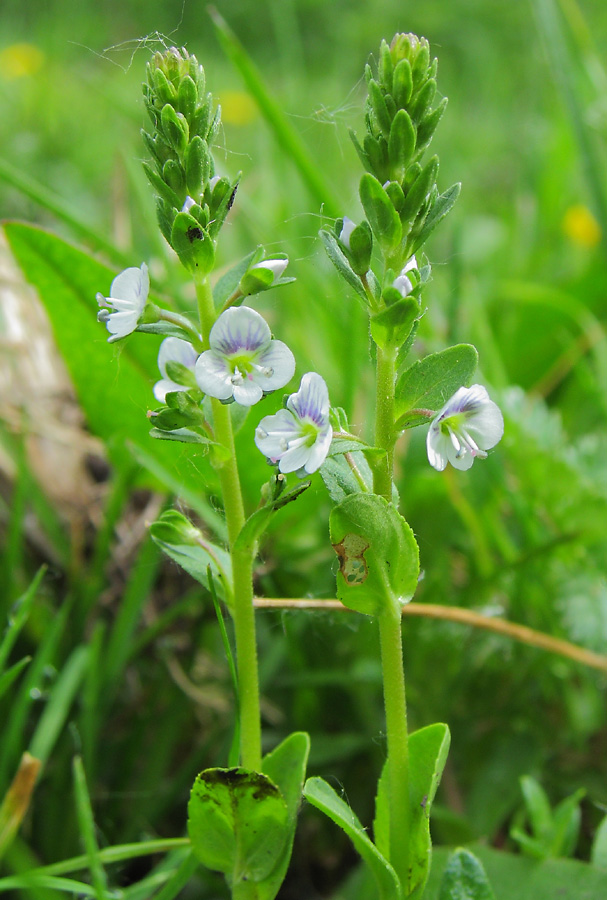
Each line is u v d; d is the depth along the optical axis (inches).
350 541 5.4
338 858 6.9
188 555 5.7
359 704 7.3
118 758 7.1
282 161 10.7
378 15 26.8
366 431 8.1
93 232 7.9
